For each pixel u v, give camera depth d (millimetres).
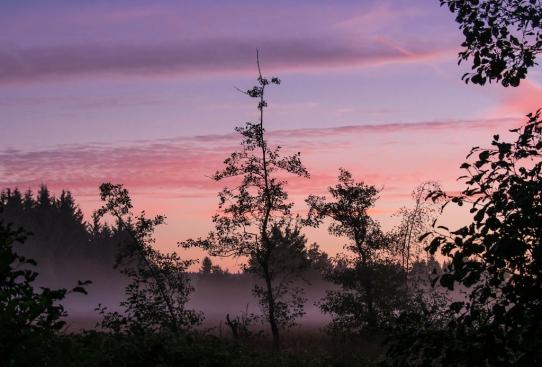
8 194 134375
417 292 28078
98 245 138375
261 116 33188
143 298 25984
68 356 4633
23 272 5102
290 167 33031
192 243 33312
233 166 33406
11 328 4309
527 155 5836
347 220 35125
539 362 5055
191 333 12516
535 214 5242
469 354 5359
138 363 10031
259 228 33969
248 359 12227
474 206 5773
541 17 8328
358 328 34094
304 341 32312
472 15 8539
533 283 5234
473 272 5434
